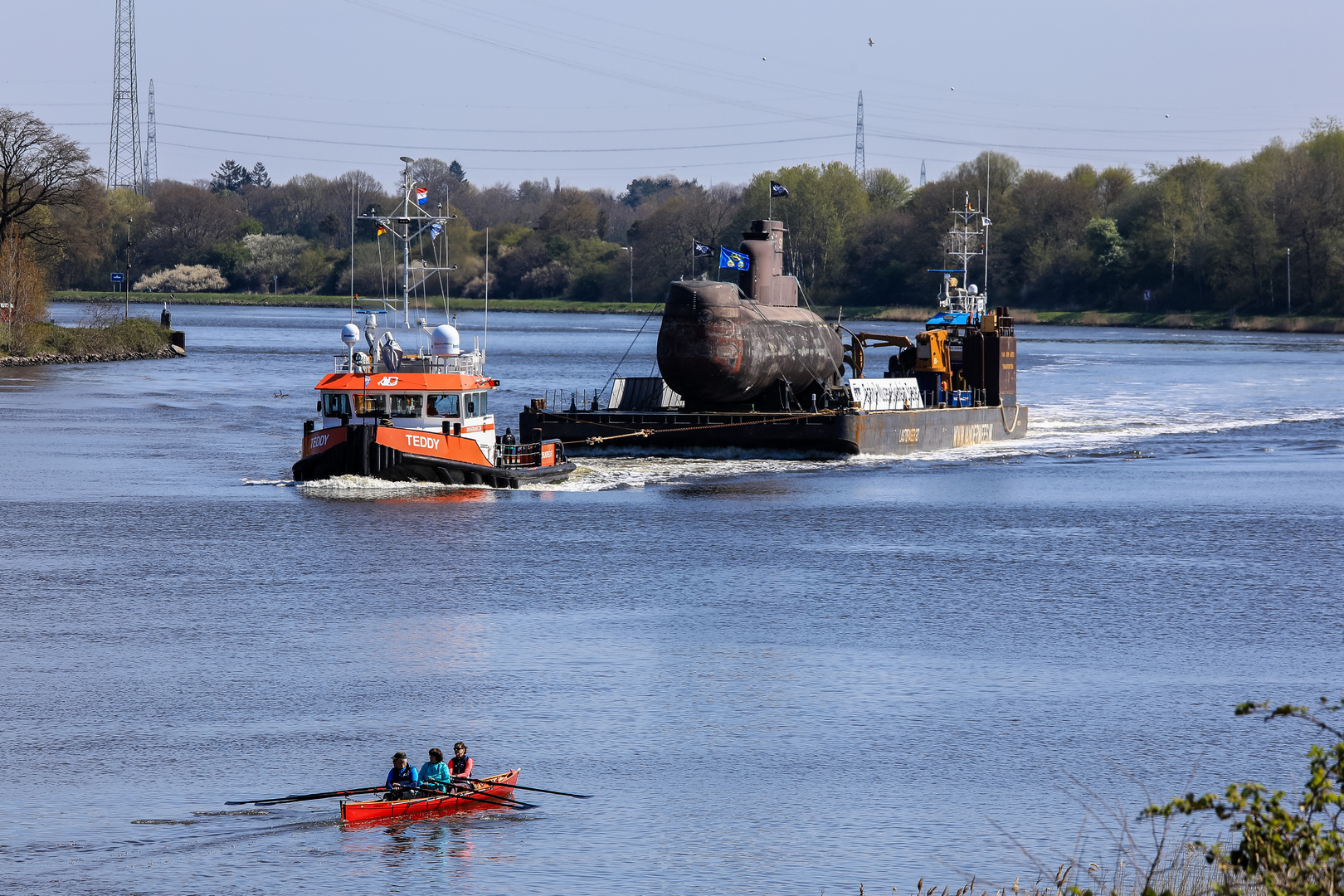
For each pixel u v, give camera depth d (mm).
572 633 131250
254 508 198125
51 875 78812
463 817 87875
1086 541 182875
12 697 110250
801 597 147750
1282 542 183375
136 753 97938
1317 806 52656
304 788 92000
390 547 171625
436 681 115250
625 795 91312
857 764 97250
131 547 170625
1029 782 94062
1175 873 77250
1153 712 109125
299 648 125062
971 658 124000
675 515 197500
